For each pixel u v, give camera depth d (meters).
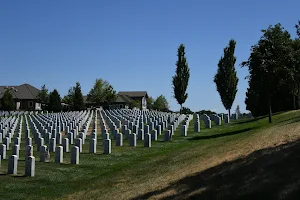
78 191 14.22
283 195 8.24
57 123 37.69
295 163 10.23
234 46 59.81
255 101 46.53
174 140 27.30
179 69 65.44
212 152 17.59
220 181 10.99
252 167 11.40
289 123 22.16
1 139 29.06
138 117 42.69
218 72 60.22
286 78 28.95
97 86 90.44
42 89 89.88
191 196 10.24
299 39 30.03
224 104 59.88
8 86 101.69
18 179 16.03
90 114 57.16
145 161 19.33
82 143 26.06
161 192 11.73
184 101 65.25
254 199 8.59
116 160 20.31
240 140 19.53
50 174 16.95
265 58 28.45
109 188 14.06
